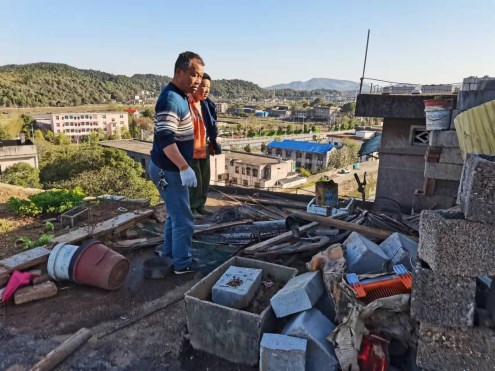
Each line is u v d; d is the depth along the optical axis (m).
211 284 2.97
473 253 1.85
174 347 2.79
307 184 46.44
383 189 5.63
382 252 2.92
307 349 2.27
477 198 1.79
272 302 2.55
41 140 54.84
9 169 26.06
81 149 35.53
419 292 2.00
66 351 2.69
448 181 4.57
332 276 2.49
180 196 3.63
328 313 2.58
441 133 4.41
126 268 3.75
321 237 4.25
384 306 2.20
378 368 2.13
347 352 2.14
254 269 3.08
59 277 3.70
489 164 1.74
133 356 2.70
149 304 3.41
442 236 1.88
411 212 5.27
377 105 5.23
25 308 3.34
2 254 4.34
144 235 5.20
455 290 1.92
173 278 3.89
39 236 4.96
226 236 4.89
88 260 3.60
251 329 2.44
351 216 4.88
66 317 3.21
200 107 5.40
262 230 5.00
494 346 1.90
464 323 1.94
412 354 2.20
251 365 2.52
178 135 3.46
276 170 47.81
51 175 29.59
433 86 5.57
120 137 87.25
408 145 5.38
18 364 2.64
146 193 19.20
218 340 2.59
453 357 1.98
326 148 60.94
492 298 2.04
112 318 3.19
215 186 8.33
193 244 4.71
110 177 21.61
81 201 6.36
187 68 3.28
